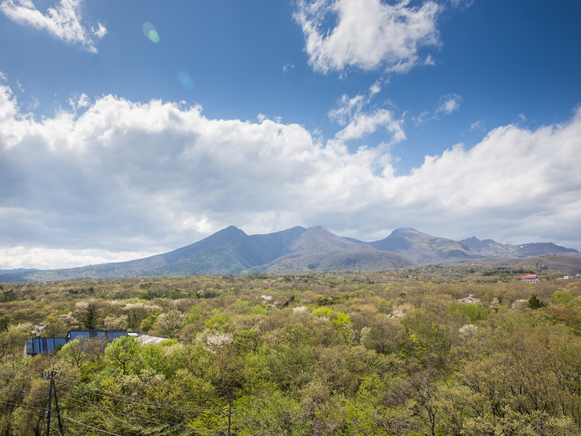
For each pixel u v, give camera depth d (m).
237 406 36.19
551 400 28.62
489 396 30.98
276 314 76.19
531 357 33.19
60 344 67.25
